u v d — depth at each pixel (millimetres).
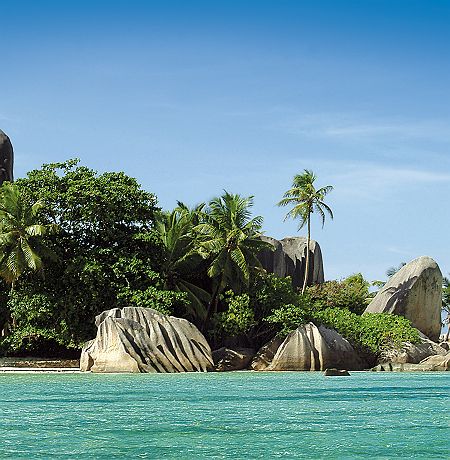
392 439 13766
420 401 21328
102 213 47094
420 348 47812
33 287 46062
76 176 48438
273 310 47125
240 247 49031
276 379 31812
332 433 14461
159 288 45875
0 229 45156
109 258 46281
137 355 36531
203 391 24109
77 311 45156
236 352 43625
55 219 47656
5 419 16391
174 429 14812
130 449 12547
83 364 37438
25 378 31469
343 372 35906
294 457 11961
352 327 48125
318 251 68938
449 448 12820
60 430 14625
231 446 12906
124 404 19750
